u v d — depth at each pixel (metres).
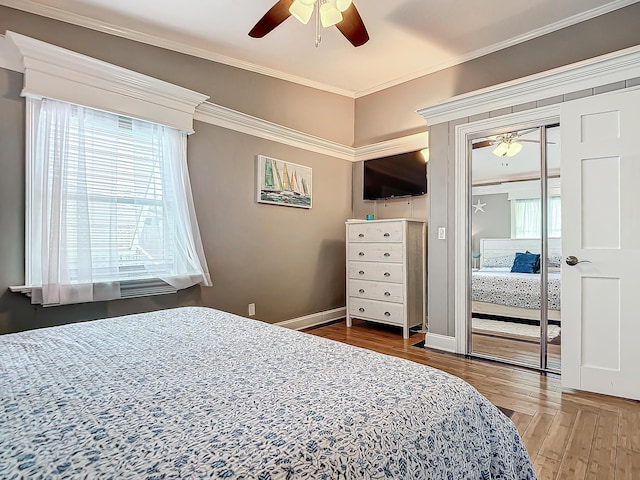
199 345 1.23
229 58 3.35
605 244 2.26
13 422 0.70
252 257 3.53
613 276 2.23
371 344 3.39
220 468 0.55
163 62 2.93
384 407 0.77
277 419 0.71
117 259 2.54
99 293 2.43
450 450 0.78
